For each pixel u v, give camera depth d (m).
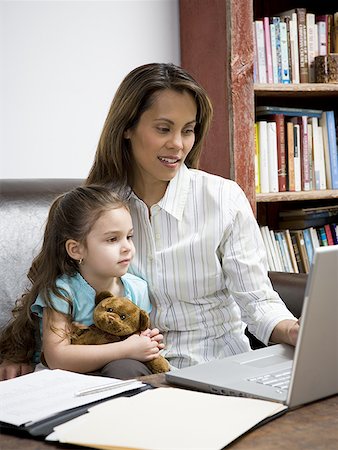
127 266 1.69
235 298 1.78
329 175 2.72
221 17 2.40
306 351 1.06
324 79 2.60
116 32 2.50
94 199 1.68
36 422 1.01
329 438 0.96
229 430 0.96
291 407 1.08
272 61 2.54
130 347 1.57
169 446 0.91
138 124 1.71
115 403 1.07
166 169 1.71
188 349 1.77
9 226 1.84
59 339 1.60
